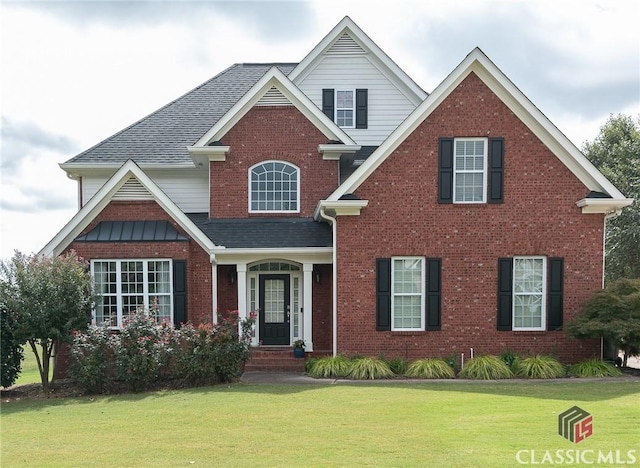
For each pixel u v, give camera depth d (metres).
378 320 15.63
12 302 13.41
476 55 15.30
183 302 15.88
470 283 15.66
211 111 21.39
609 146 37.91
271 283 18.06
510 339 15.59
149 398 12.18
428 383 13.29
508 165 15.61
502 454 7.41
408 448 7.73
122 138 19.94
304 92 20.03
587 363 14.57
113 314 15.83
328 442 8.10
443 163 15.62
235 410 10.41
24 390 14.35
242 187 18.03
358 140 20.03
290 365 16.05
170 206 16.16
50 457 7.86
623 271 32.16
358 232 15.70
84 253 15.66
